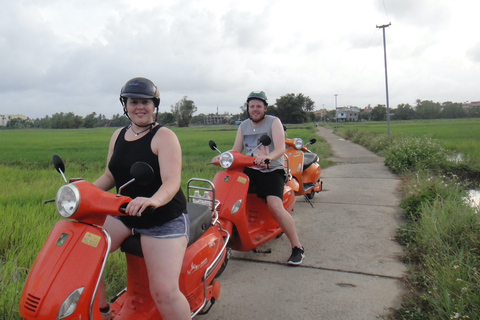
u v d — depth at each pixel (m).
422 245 4.45
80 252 2.14
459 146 16.48
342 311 3.29
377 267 4.15
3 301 2.99
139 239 2.59
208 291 3.07
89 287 2.11
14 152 18.22
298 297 3.56
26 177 9.63
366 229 5.44
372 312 3.26
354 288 3.70
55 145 24.09
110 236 2.37
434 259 3.87
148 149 2.52
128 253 2.68
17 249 4.21
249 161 4.07
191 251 2.79
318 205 6.92
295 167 6.60
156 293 2.43
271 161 4.30
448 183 7.77
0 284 3.31
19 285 3.32
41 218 5.14
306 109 114.50
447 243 4.17
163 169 2.46
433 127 39.69
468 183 9.11
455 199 5.80
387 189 8.20
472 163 11.47
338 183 9.10
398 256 4.42
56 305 2.02
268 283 3.86
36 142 27.83
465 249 4.06
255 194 4.52
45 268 2.12
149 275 2.47
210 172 10.00
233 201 3.99
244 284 3.85
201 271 2.85
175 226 2.53
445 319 2.90
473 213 4.78
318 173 7.41
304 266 4.25
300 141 6.70
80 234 2.19
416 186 7.05
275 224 4.77
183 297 2.47
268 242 5.00
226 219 3.95
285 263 4.34
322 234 5.29
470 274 3.44
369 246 4.78
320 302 3.46
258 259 4.46
